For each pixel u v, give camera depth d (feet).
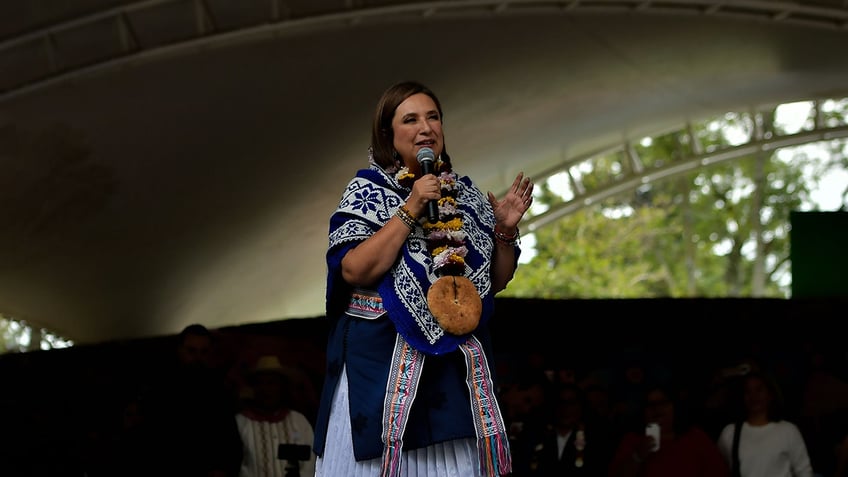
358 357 9.20
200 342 23.35
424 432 9.00
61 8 32.27
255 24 34.96
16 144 35.60
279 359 24.66
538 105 50.90
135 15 34.73
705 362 27.07
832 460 26.71
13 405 24.54
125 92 35.58
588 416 24.99
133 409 22.77
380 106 9.62
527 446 24.63
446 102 46.39
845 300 27.73
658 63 49.37
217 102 38.47
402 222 8.82
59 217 40.29
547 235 94.12
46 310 47.37
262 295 56.44
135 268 46.50
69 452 24.50
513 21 41.37
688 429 24.67
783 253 97.55
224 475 21.95
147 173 40.37
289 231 50.39
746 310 27.76
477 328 9.27
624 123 62.13
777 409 24.23
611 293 92.17
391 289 9.05
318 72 39.45
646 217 92.99
